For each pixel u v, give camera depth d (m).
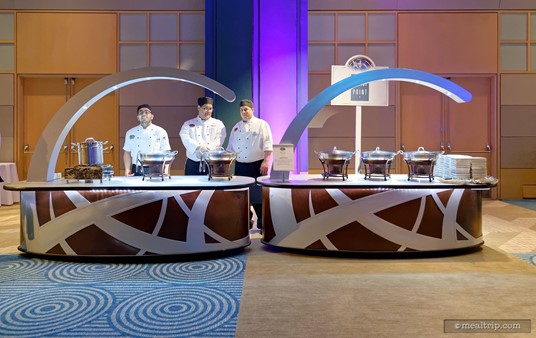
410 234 4.23
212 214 4.23
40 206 4.20
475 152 8.84
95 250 4.09
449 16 8.62
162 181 4.45
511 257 4.34
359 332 2.62
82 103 4.48
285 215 4.41
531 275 3.75
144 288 3.42
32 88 8.69
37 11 8.51
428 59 8.62
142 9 8.53
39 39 8.52
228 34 7.12
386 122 8.65
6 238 5.39
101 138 8.63
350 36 8.60
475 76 8.76
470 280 3.61
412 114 8.73
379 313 2.91
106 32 8.54
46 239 4.18
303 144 7.35
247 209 4.55
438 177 4.73
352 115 8.63
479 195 4.54
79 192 4.13
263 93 7.08
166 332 2.63
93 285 3.49
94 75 8.55
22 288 3.42
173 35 8.55
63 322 2.78
